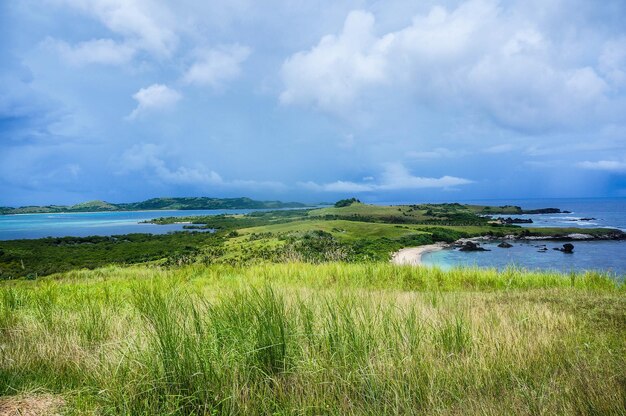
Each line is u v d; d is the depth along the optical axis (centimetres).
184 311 477
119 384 345
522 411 310
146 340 430
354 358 400
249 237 6688
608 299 790
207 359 374
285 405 329
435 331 478
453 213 13038
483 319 567
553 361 416
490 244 6031
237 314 461
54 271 3734
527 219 11325
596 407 313
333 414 317
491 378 371
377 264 1532
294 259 1845
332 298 575
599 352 435
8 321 639
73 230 14212
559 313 662
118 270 2233
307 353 407
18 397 355
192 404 335
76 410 323
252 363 393
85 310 654
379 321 494
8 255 5684
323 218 11862
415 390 350
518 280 1235
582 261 4097
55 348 479
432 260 4356
